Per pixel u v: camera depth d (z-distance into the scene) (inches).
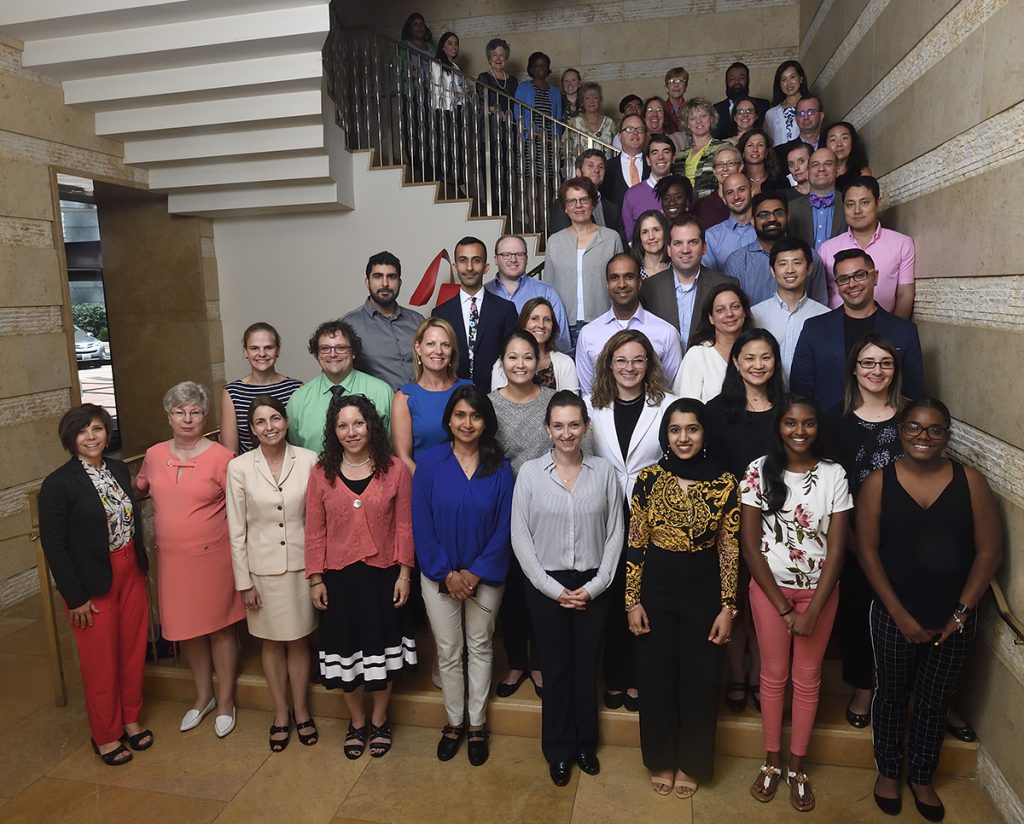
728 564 98.1
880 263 129.6
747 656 116.3
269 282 250.7
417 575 127.6
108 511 110.7
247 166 219.9
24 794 106.3
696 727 100.1
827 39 217.3
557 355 128.0
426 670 128.6
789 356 125.4
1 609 170.6
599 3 295.3
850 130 161.6
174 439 119.0
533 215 232.5
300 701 117.3
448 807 101.3
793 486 96.3
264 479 111.0
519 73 304.8
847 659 107.7
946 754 104.6
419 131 241.4
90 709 111.8
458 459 108.0
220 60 192.2
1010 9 96.4
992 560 92.0
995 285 100.6
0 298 172.2
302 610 113.3
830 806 99.6
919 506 92.8
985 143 104.2
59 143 195.2
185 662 133.1
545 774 107.8
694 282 134.8
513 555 115.9
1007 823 93.6
